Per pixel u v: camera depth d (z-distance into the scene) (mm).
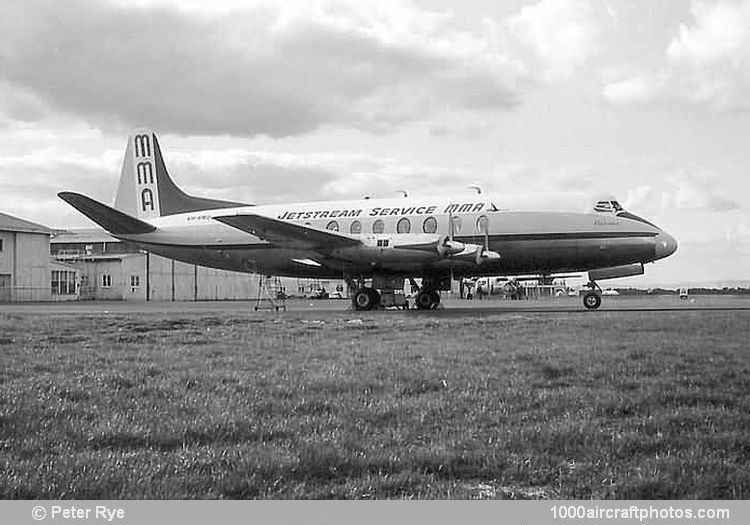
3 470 6863
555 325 21109
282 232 30203
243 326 22703
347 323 23375
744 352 14297
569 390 10523
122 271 71188
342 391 10672
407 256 29781
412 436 8188
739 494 6441
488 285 74125
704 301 52938
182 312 33281
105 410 9391
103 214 35438
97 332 20766
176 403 9797
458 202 31391
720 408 9344
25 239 61562
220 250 35781
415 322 23359
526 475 6980
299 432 8320
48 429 8391
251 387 10984
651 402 9711
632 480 6691
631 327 20109
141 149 40094
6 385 11039
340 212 33281
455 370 12453
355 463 7156
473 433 8320
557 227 29641
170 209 39250
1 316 28984
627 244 29250
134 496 6312
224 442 7969
